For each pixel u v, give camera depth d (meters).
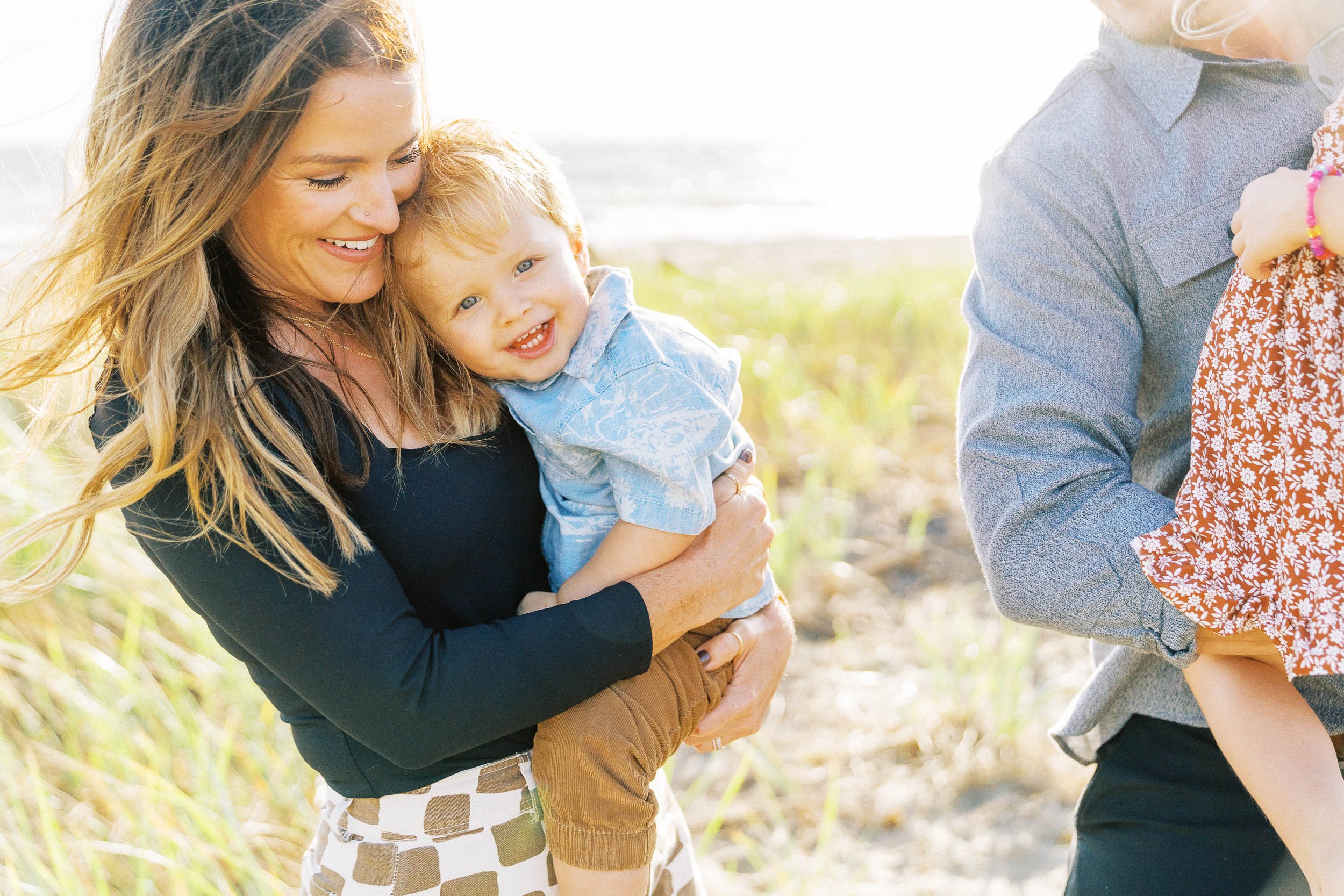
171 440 1.13
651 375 1.36
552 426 1.38
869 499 5.18
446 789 1.30
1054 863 2.83
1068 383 1.28
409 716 1.16
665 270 9.20
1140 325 1.35
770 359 6.48
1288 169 1.20
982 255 1.38
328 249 1.25
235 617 1.17
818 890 2.70
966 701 3.51
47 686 2.71
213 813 2.34
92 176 1.22
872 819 3.02
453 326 1.36
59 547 1.22
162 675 2.77
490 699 1.18
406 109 1.21
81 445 1.38
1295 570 1.11
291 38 1.11
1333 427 1.10
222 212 1.16
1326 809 1.14
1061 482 1.26
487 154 1.36
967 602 4.23
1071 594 1.25
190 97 1.13
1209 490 1.20
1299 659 1.08
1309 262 1.11
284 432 1.19
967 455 1.34
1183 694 1.40
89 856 2.11
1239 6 1.25
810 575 4.42
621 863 1.33
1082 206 1.32
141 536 1.18
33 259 1.25
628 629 1.27
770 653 1.54
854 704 3.60
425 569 1.31
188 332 1.17
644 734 1.34
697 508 1.35
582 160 33.03
